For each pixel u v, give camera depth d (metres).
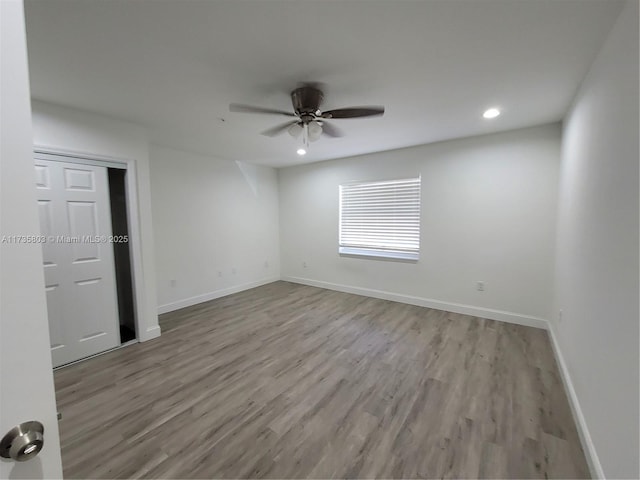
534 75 1.92
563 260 2.57
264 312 3.87
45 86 2.03
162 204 3.84
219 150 4.01
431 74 1.90
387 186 4.28
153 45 1.56
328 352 2.72
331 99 2.28
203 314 3.81
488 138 3.33
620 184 1.30
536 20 1.38
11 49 0.50
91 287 2.66
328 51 1.64
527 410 1.89
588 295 1.74
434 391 2.11
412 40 1.54
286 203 5.52
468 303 3.65
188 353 2.73
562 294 2.55
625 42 1.27
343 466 1.49
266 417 1.85
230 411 1.91
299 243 5.40
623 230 1.25
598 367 1.49
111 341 2.81
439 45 1.59
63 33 1.44
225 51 1.63
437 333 3.11
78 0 1.20
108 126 2.67
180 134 3.20
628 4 1.24
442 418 1.83
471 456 1.54
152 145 3.70
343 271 4.85
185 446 1.62
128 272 3.15
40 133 2.30
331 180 4.82
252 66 1.79
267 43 1.56
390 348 2.79
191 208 4.18
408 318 3.57
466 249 3.61
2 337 0.50
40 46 1.55
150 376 2.34
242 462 1.52
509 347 2.77
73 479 1.43
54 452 0.56
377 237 4.43
